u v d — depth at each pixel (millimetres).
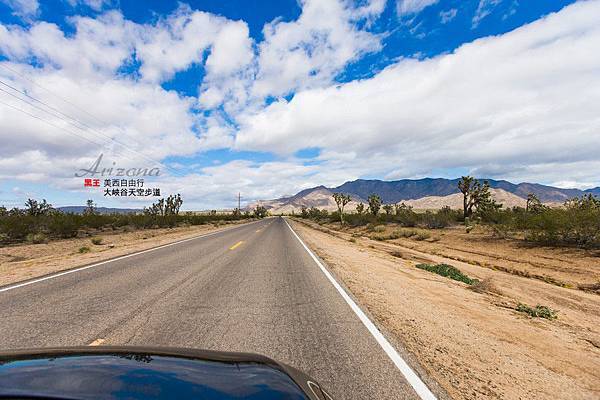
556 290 11914
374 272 11539
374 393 3227
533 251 19156
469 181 41312
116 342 4324
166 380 1221
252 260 12836
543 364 4504
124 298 6750
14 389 1013
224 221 77312
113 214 43438
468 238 26094
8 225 24797
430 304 7438
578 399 3570
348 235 36156
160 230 37000
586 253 17156
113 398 1016
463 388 3498
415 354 4355
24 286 7852
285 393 1312
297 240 23844
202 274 9609
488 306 7973
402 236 32031
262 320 5477
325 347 4387
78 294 7062
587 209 19125
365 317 5816
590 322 8227
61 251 17969
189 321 5293
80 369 1232
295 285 8469
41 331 4711
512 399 3381
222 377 1346
